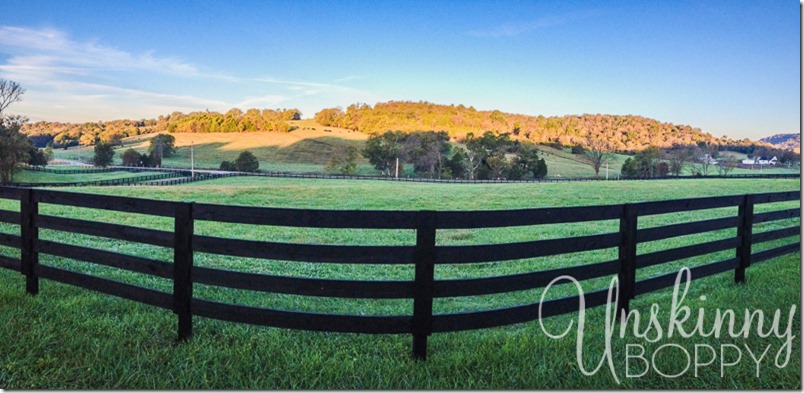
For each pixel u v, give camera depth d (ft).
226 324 14.93
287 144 406.21
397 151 308.81
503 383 11.27
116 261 15.08
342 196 112.16
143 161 320.29
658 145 333.21
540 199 108.06
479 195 117.50
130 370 11.59
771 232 23.04
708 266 19.52
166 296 13.87
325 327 12.49
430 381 11.25
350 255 12.54
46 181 184.34
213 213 13.26
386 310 17.85
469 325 12.85
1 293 17.15
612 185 156.15
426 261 12.46
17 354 12.16
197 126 488.02
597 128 455.63
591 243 14.88
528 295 20.40
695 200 18.51
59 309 15.71
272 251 12.82
